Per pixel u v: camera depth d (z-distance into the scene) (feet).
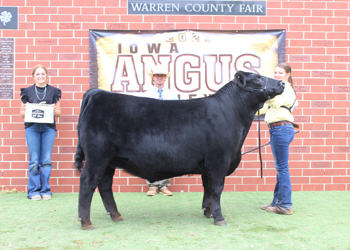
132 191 17.76
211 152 11.62
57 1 17.69
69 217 13.14
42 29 17.69
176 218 13.07
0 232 11.29
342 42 18.15
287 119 13.53
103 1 17.76
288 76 14.20
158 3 17.85
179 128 11.52
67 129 17.72
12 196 16.69
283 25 18.07
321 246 10.07
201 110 11.87
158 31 17.85
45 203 15.34
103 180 12.59
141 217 13.20
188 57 17.98
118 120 11.36
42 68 16.21
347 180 18.02
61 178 17.70
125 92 17.95
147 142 11.35
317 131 18.08
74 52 17.79
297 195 17.02
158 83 16.57
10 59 17.63
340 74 18.13
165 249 9.80
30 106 15.57
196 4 17.93
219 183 11.85
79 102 17.80
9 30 17.62
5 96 17.60
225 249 9.80
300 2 18.07
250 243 10.28
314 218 13.05
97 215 13.44
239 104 12.30
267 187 17.95
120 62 17.88
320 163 18.08
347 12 18.07
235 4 17.98
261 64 18.07
